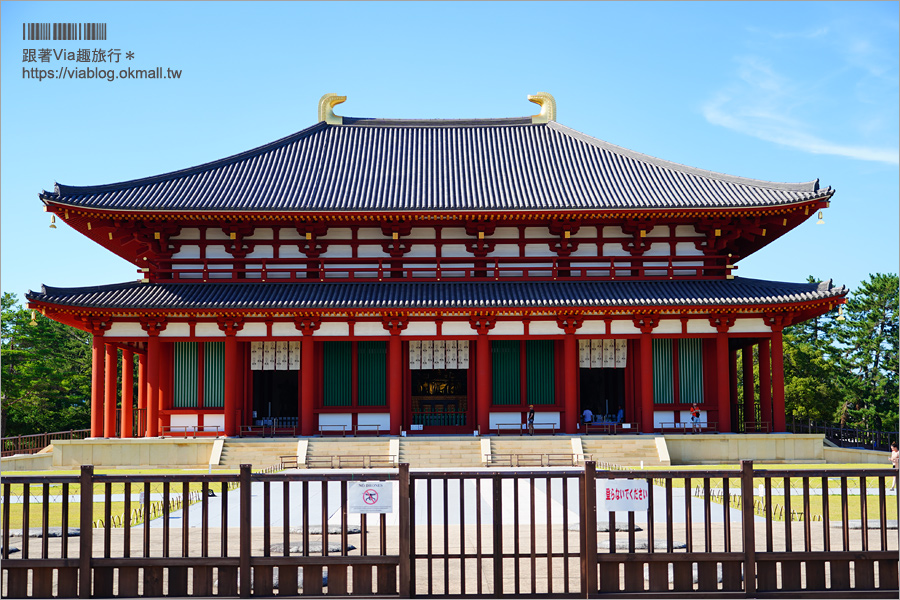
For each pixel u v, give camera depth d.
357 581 13.79
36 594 13.67
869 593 13.57
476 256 48.28
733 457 42.22
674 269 47.78
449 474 13.80
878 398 82.81
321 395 46.47
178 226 46.91
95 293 43.88
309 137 58.12
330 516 23.70
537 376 46.97
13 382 75.50
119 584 13.68
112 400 47.78
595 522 13.62
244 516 13.67
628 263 48.50
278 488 31.80
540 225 48.56
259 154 54.97
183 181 50.19
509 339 45.16
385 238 48.50
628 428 45.84
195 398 45.75
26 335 79.56
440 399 48.31
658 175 51.88
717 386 45.25
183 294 44.44
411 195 48.62
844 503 13.89
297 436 43.81
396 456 40.16
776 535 19.05
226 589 13.73
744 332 45.16
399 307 42.84
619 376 48.19
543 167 53.62
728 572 13.76
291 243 48.03
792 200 44.94
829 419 78.12
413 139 58.38
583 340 47.31
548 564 13.66
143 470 40.62
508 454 40.69
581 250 48.59
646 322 44.47
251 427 45.50
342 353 46.81
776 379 44.62
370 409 46.16
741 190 48.44
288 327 44.62
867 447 44.50
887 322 85.00
